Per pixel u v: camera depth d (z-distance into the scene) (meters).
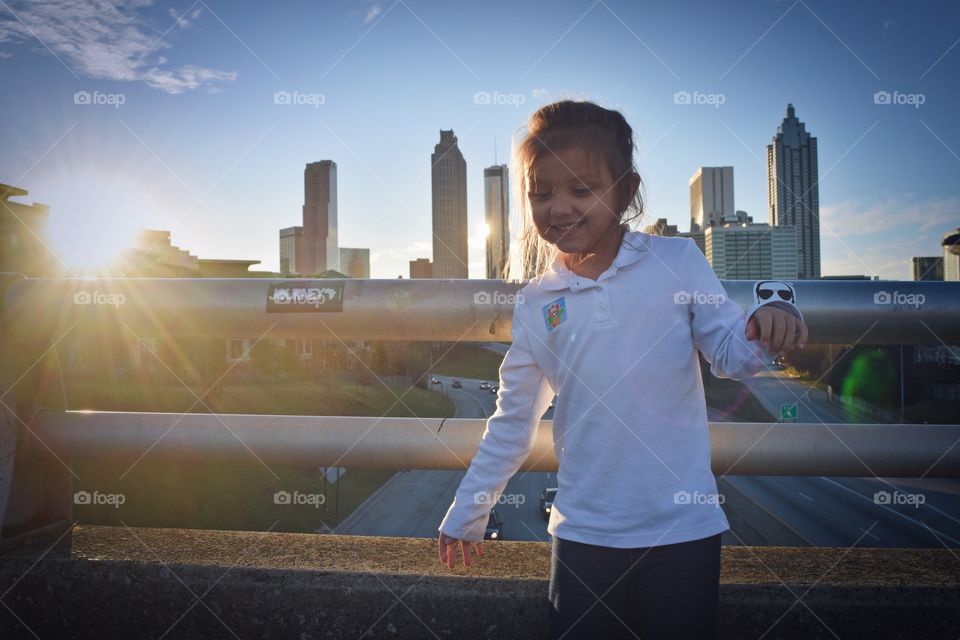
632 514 1.00
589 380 1.05
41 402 1.61
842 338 1.39
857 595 1.22
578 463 1.06
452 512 1.17
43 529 1.55
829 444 1.38
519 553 1.42
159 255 28.42
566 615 1.04
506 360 1.19
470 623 1.25
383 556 1.41
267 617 1.32
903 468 1.38
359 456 1.49
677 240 1.08
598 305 1.05
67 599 1.39
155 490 15.83
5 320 1.49
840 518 25.44
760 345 0.91
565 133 1.02
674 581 0.98
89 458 1.57
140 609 1.37
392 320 1.45
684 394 1.04
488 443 1.18
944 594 1.21
